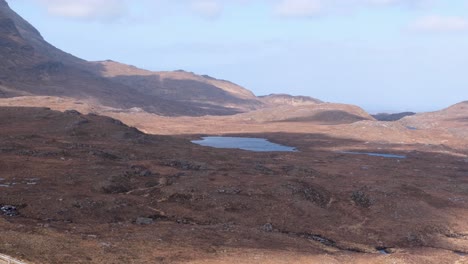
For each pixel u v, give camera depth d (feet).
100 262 187.11
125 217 286.87
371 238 295.48
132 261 194.90
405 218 337.93
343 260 234.99
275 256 228.02
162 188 342.64
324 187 386.11
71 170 374.22
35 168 370.94
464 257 266.57
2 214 262.67
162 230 260.42
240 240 255.50
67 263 179.22
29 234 212.23
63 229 242.99
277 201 334.44
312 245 266.16
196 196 331.36
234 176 394.52
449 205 376.68
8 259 156.56
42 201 285.64
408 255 250.57
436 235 311.47
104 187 331.98
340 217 329.52
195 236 254.06
